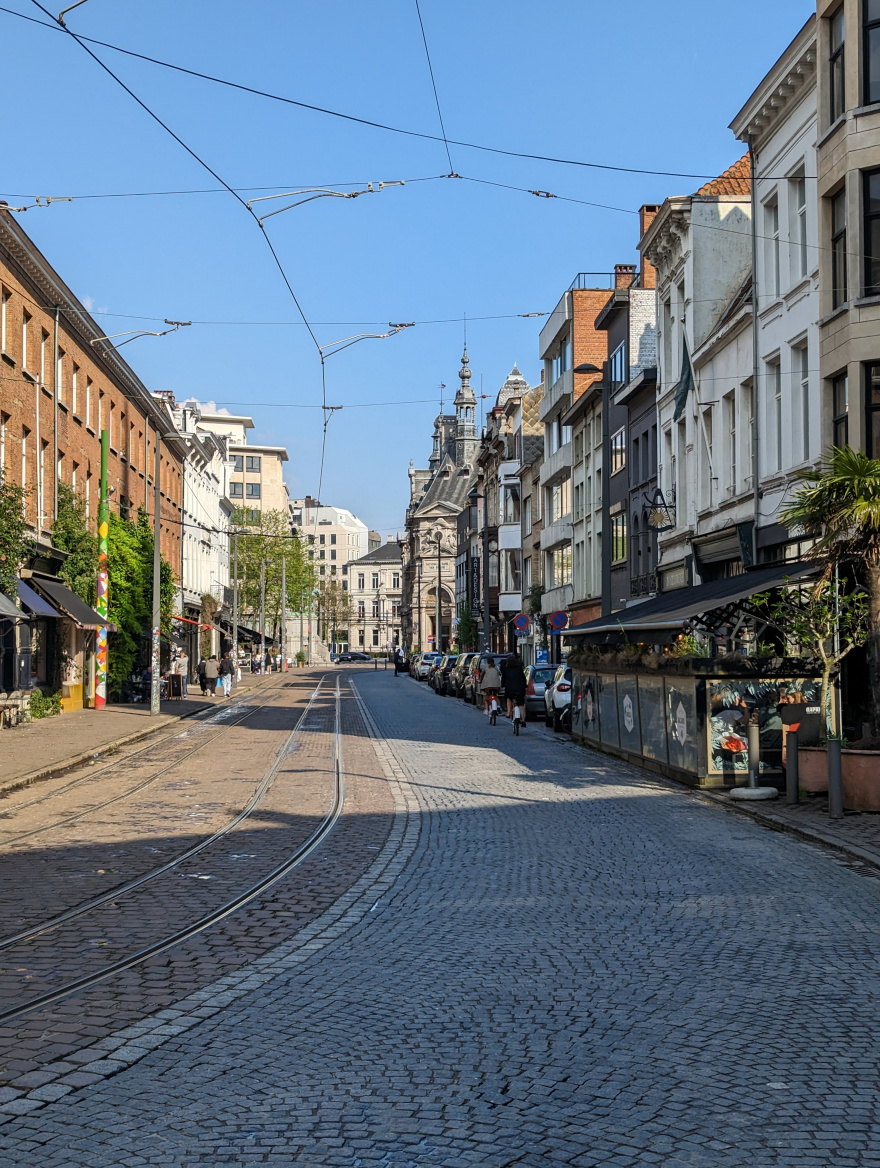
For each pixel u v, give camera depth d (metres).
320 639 169.38
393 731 29.69
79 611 35.44
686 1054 5.71
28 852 12.02
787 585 17.31
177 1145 4.66
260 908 9.29
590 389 47.25
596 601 47.59
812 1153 4.57
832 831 12.54
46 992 6.87
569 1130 4.79
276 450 139.12
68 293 36.47
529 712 33.97
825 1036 5.99
